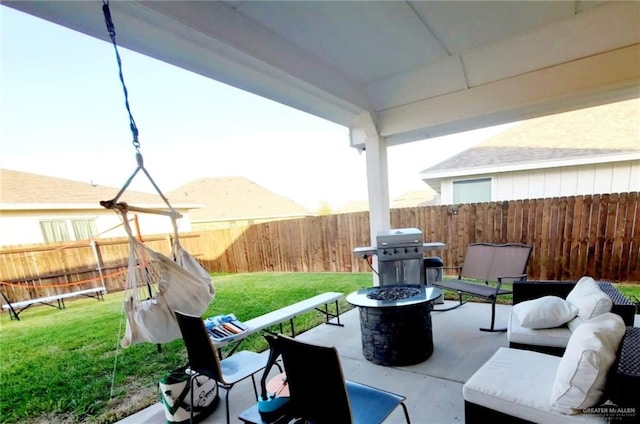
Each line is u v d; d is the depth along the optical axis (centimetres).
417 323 259
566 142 672
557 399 129
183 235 833
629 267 423
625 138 614
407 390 225
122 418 224
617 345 134
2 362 334
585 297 213
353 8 225
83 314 512
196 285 223
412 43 283
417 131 431
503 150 735
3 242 681
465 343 292
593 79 292
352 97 363
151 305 208
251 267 834
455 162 768
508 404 141
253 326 272
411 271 395
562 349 202
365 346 275
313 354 122
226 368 204
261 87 300
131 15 179
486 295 313
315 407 133
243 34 225
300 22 237
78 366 313
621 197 423
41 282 601
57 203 748
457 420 189
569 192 645
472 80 347
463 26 263
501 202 512
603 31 273
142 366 303
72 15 177
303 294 528
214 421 206
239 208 1554
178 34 200
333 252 707
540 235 482
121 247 705
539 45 296
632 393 115
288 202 1789
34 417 232
